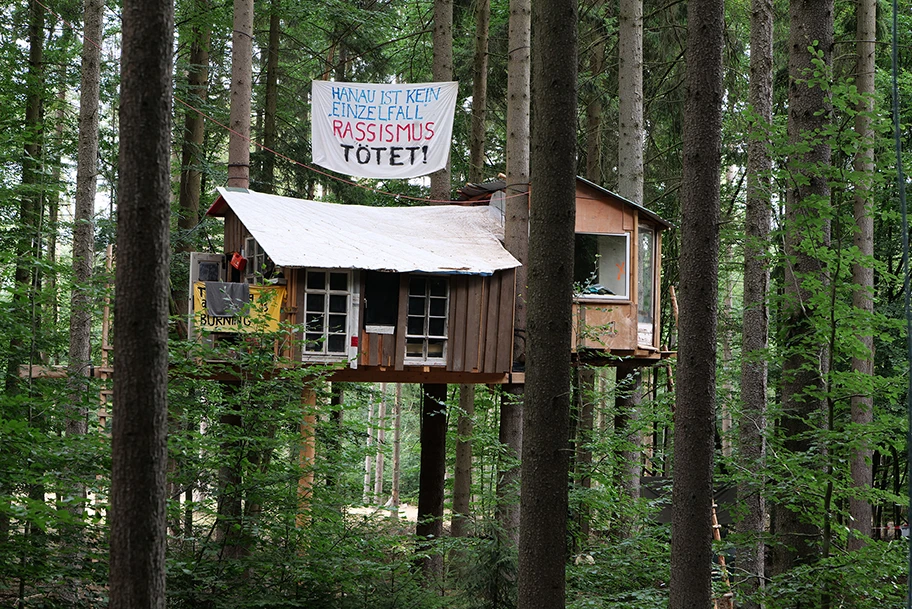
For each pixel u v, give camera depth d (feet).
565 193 24.18
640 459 46.73
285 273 42.78
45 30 59.77
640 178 52.11
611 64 71.46
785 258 28.68
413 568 40.11
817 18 30.60
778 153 27.81
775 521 33.30
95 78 43.93
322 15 69.72
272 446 32.01
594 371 55.11
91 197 43.68
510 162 49.01
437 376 46.42
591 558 39.50
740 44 68.95
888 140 26.16
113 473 16.87
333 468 33.12
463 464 54.29
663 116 72.43
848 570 26.99
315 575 30.99
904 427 26.58
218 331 40.83
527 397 24.35
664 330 80.33
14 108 40.83
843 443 27.12
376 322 44.45
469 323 46.21
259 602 29.43
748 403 37.81
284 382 32.60
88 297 39.93
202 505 30.99
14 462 26.11
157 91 16.97
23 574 26.25
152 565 16.85
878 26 57.00
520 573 24.29
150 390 16.89
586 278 50.31
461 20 73.46
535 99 24.72
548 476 24.06
